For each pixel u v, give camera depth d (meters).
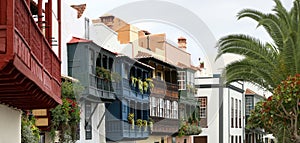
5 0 7.50
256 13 25.44
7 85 9.34
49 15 15.49
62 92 25.11
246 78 26.80
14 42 7.61
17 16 8.19
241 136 65.69
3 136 12.37
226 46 26.38
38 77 10.85
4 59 7.48
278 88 18.17
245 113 69.88
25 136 17.61
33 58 9.92
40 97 12.28
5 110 12.69
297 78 17.84
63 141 23.88
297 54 23.67
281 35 24.64
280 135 21.02
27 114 18.91
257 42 25.86
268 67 25.72
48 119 21.86
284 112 18.34
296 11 24.53
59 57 16.97
